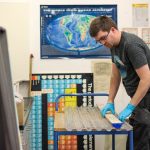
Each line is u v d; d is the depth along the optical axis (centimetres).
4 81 57
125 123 192
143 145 216
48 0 327
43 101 330
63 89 331
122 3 333
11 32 316
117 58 226
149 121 214
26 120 189
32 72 329
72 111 246
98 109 256
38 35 328
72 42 331
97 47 331
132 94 228
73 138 330
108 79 332
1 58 56
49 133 330
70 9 329
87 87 332
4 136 59
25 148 201
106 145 323
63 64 331
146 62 201
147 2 334
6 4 315
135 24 334
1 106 58
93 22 207
